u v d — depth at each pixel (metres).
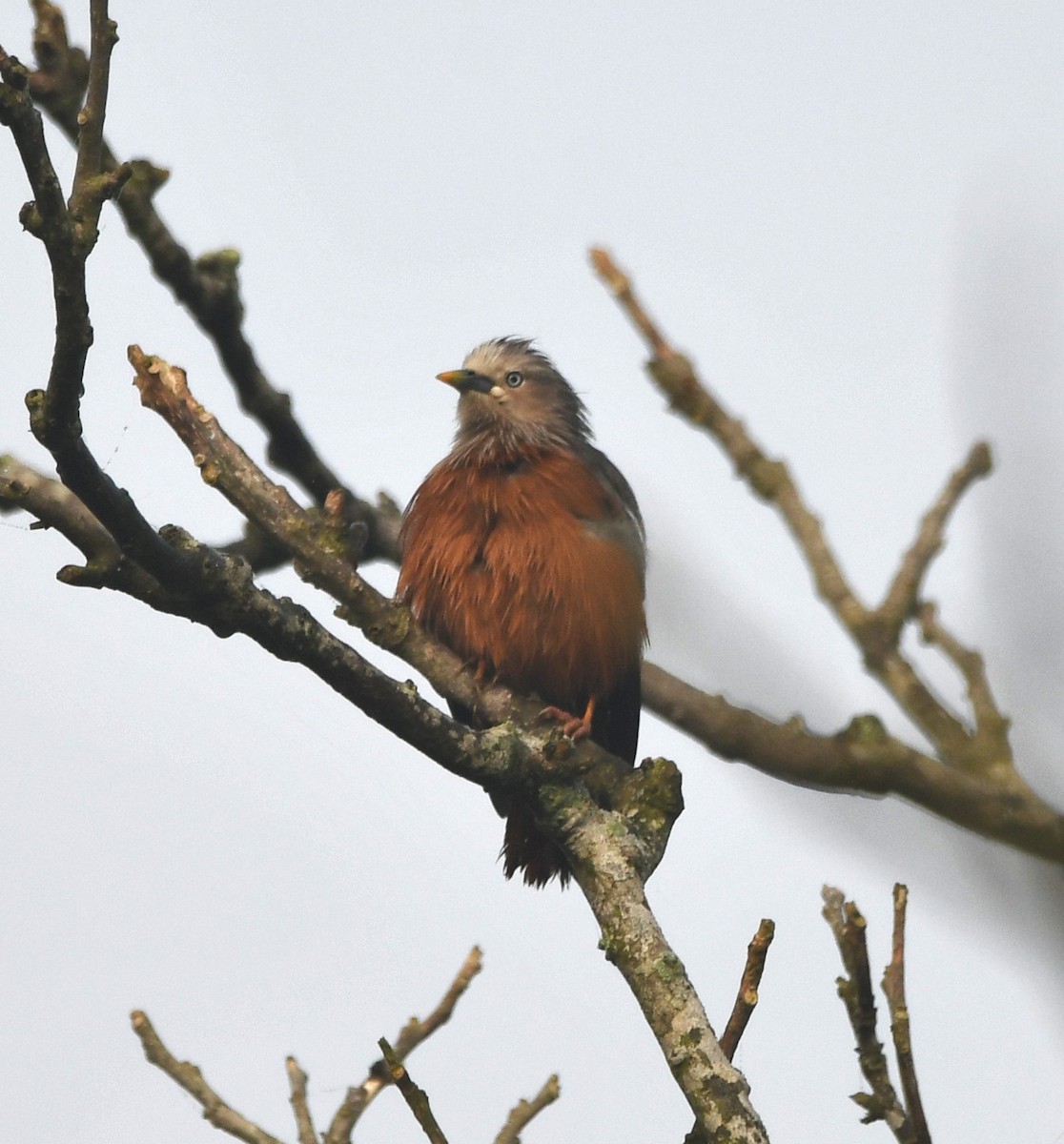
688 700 8.52
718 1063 6.63
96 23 6.12
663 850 8.07
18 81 5.69
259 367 10.04
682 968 7.20
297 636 7.43
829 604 6.18
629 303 6.47
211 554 7.21
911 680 5.93
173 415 8.45
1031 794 5.37
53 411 6.27
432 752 7.82
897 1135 5.76
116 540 6.84
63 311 6.05
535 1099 7.87
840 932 5.94
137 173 9.37
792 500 6.29
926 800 5.45
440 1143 6.16
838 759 5.55
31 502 6.94
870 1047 5.87
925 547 6.14
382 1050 6.26
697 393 6.39
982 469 6.19
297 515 8.77
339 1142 7.82
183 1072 7.92
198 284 9.49
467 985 8.45
